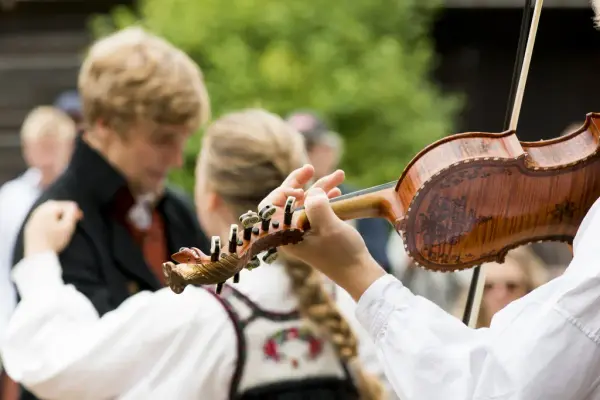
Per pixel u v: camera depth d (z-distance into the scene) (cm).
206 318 394
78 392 409
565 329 286
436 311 314
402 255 968
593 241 295
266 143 424
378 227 860
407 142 1368
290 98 1340
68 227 477
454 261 342
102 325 411
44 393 415
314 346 404
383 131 1370
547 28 1614
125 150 502
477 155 339
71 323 430
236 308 397
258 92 1334
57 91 1608
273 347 398
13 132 1602
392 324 313
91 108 503
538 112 1642
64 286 450
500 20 1628
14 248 493
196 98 507
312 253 321
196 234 559
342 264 321
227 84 1327
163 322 397
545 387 285
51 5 1594
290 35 1357
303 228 320
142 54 502
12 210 966
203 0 1353
